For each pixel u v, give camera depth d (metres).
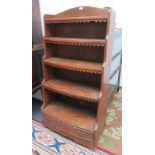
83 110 1.75
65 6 2.14
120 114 2.03
